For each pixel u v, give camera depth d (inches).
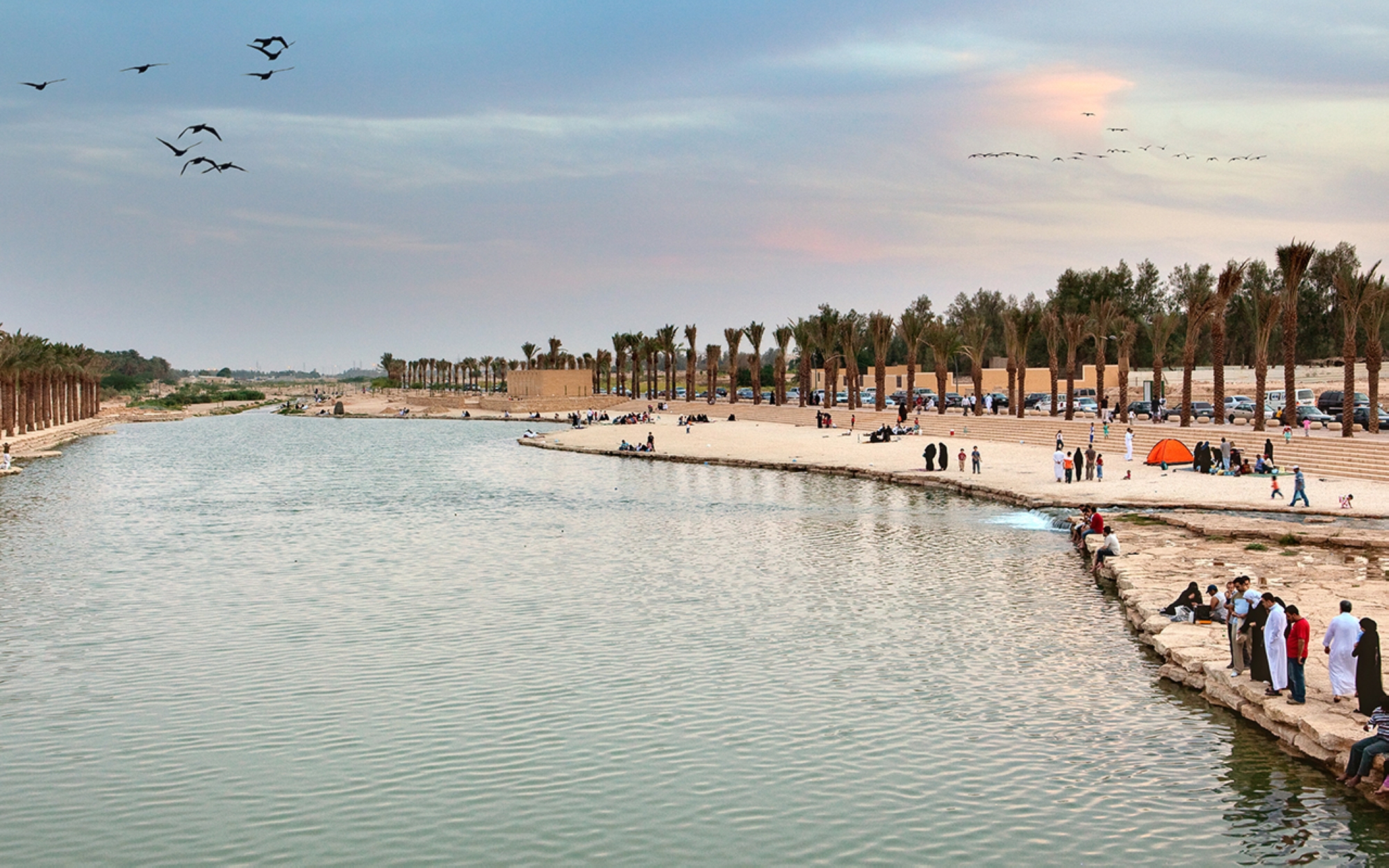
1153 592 1169.4
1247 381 4360.2
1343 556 1357.0
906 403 4384.8
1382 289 2389.3
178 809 715.4
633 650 1075.9
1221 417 2913.4
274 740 834.8
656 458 3385.8
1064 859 631.8
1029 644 1068.5
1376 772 690.2
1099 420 3435.0
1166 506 1833.2
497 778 760.3
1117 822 676.1
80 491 2640.3
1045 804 703.7
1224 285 2849.4
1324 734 721.0
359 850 656.4
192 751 813.9
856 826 679.1
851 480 2625.5
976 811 697.0
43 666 1034.7
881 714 877.2
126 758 800.3
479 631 1158.3
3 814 709.3
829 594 1322.6
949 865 629.3
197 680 986.7
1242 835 653.9
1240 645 853.2
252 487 2743.6
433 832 679.7
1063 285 5895.7
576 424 5191.9
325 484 2807.6
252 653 1074.1
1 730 860.6
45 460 3661.4
